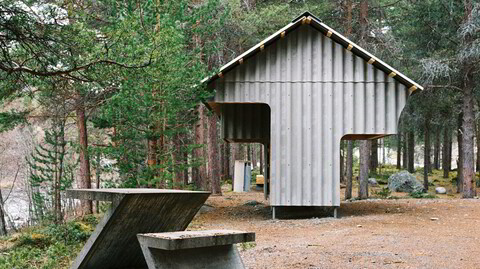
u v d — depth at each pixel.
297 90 15.56
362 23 23.91
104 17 14.83
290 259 8.25
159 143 15.46
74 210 19.84
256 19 22.06
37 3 11.22
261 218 16.33
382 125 15.41
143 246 4.92
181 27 15.48
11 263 8.68
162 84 13.67
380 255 8.53
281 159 15.47
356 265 7.71
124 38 10.51
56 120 19.20
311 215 16.61
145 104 13.73
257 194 28.98
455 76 24.27
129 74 10.96
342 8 24.91
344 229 12.49
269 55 15.62
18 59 10.51
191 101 15.16
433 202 19.25
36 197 19.25
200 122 24.22
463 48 22.33
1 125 17.97
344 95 15.54
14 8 9.33
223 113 19.55
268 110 19.61
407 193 30.41
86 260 5.67
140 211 5.56
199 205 6.13
